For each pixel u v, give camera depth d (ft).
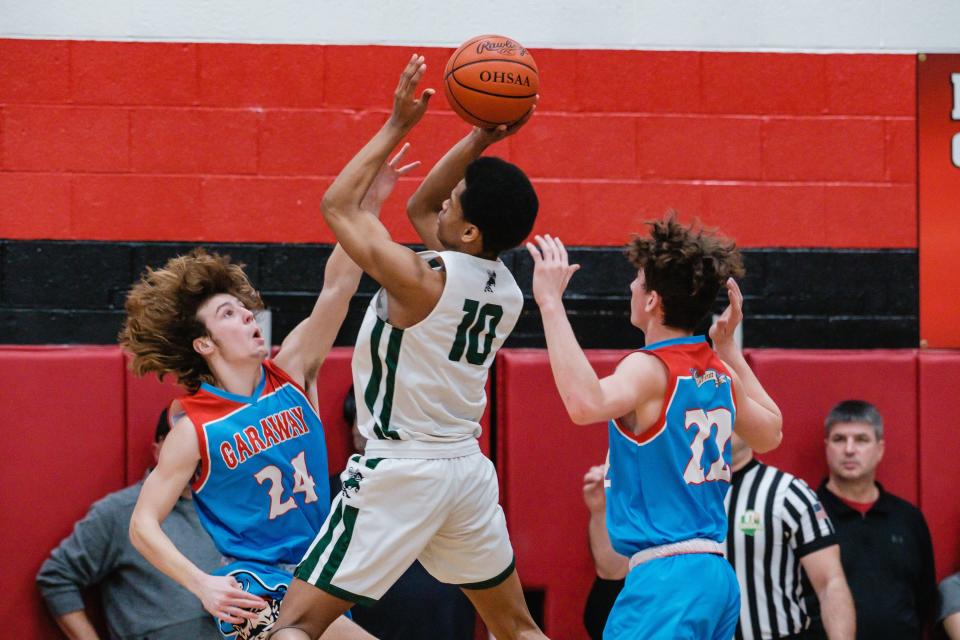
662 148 40.83
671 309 25.40
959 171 41.47
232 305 26.35
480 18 40.40
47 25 39.09
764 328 40.81
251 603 23.77
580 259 40.40
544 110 40.50
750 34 41.16
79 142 39.04
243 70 39.63
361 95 39.96
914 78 41.55
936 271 41.29
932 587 37.40
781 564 33.68
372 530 23.24
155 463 36.37
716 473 25.29
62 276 38.78
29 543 36.14
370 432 23.73
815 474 38.93
